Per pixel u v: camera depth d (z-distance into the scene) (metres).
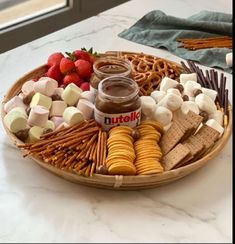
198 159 1.01
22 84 1.23
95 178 0.94
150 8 1.76
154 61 1.32
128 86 1.06
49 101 1.11
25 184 1.01
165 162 0.99
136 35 1.55
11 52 1.47
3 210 0.94
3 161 1.07
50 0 2.01
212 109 1.12
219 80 1.29
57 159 0.97
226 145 1.12
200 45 1.49
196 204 0.96
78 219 0.92
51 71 1.21
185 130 1.03
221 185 1.01
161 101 1.11
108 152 0.99
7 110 1.12
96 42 1.53
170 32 1.55
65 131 1.04
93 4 2.14
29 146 1.00
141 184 0.95
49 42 1.52
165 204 0.96
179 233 0.90
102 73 1.12
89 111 1.08
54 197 0.97
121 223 0.92
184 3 1.81
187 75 1.23
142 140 1.02
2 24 1.87
